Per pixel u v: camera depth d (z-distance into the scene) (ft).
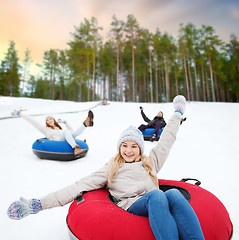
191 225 3.67
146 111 41.50
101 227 3.99
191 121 29.91
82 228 4.17
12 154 14.84
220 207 4.73
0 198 7.73
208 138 19.74
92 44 111.55
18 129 26.07
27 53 142.10
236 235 5.37
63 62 151.23
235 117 32.48
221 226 4.21
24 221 6.24
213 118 31.96
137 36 102.27
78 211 4.57
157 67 130.52
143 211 4.30
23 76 143.33
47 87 168.04
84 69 114.83
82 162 12.86
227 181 9.51
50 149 12.94
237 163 12.32
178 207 3.85
